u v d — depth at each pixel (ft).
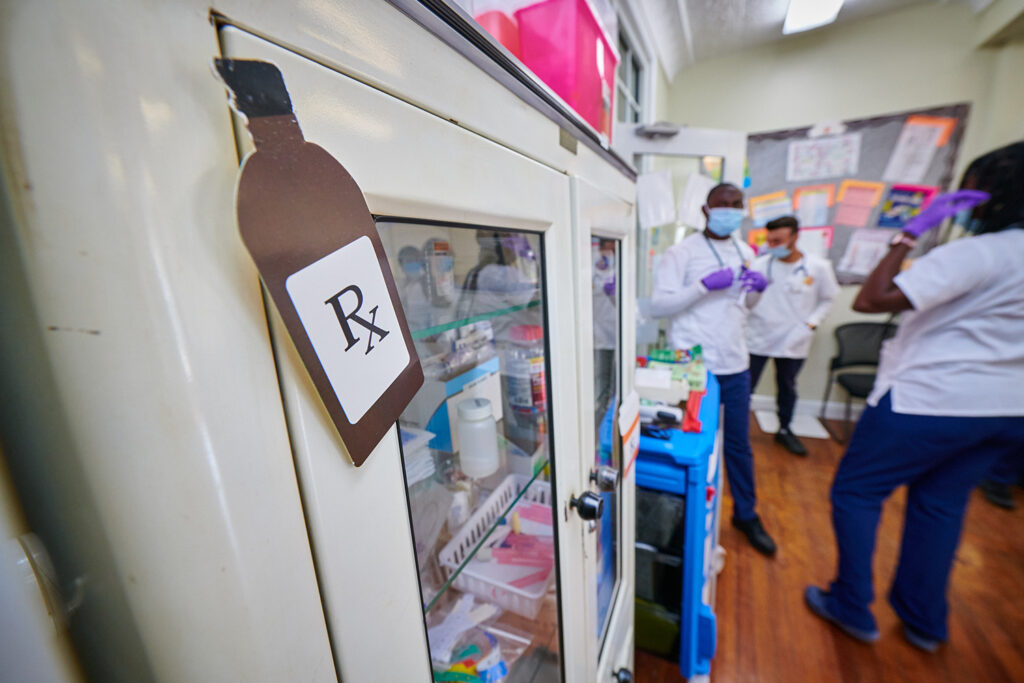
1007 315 3.01
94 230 0.47
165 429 0.54
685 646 3.63
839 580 4.19
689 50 8.29
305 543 0.70
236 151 0.56
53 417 0.54
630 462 2.77
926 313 3.49
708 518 3.56
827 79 8.27
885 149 8.09
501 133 1.19
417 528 1.37
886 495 3.82
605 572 2.87
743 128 9.01
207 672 0.62
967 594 4.77
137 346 0.51
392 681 0.91
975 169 3.31
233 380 0.58
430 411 1.50
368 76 0.74
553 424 1.68
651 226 5.87
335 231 0.69
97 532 0.57
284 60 0.59
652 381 4.23
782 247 7.34
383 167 0.78
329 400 0.69
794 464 7.80
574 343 1.80
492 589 2.01
